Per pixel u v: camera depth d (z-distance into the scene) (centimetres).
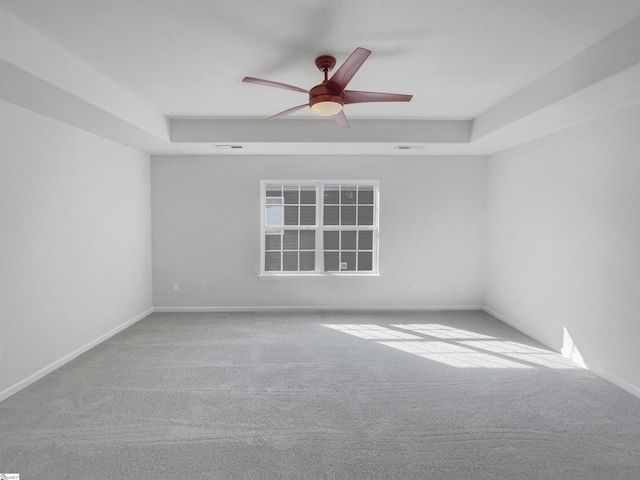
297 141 417
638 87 238
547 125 340
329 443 218
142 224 480
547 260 383
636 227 276
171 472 193
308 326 446
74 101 265
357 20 204
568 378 306
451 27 212
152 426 233
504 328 442
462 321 469
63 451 208
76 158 346
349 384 294
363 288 518
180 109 375
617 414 250
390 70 273
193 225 507
